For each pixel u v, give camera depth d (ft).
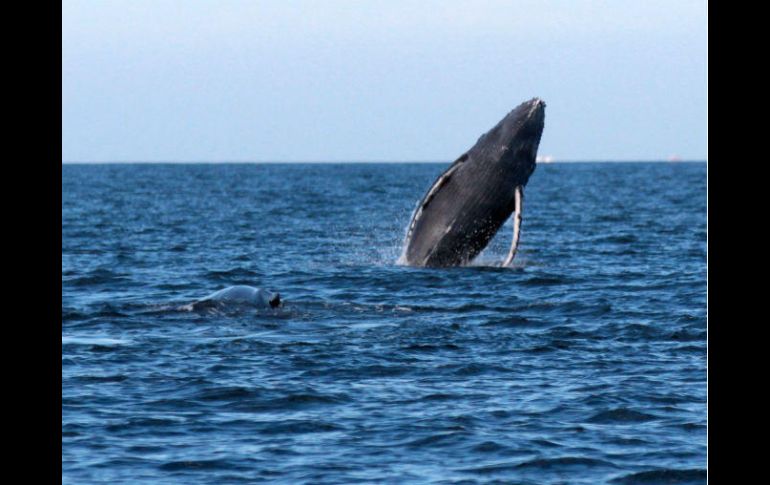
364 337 277.85
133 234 649.20
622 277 410.11
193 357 252.83
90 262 477.36
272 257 499.10
